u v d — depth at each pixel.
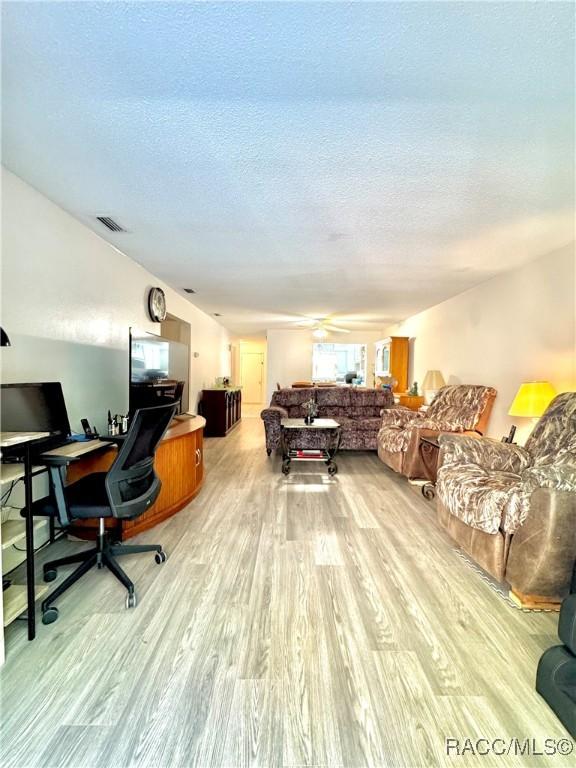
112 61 1.31
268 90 1.44
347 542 2.52
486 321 4.28
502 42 1.22
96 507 1.89
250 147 1.82
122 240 3.09
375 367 9.17
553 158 1.88
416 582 2.06
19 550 2.17
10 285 2.11
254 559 2.29
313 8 1.12
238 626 1.69
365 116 1.59
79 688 1.36
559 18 1.13
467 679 1.42
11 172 2.08
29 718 1.25
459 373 4.95
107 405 3.21
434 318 5.85
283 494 3.52
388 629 1.69
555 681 1.28
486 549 2.00
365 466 4.62
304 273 4.00
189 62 1.31
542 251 3.20
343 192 2.25
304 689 1.37
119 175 2.09
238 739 1.19
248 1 1.10
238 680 1.40
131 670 1.44
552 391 3.00
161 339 3.56
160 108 1.55
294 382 9.33
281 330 9.43
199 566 2.20
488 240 2.98
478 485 2.19
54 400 2.14
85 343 2.87
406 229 2.79
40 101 1.50
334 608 1.83
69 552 2.36
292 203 2.40
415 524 2.83
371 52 1.26
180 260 3.59
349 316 7.04
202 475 3.74
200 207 2.47
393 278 4.16
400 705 1.31
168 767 1.11
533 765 1.12
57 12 1.13
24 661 1.48
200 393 6.48
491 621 1.75
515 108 1.53
